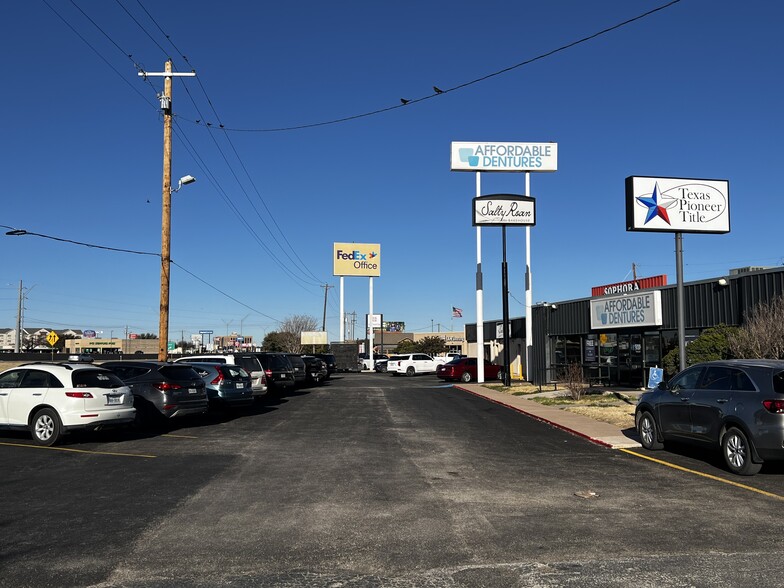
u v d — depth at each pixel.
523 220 33.16
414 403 24.00
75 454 12.00
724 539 6.66
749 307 20.50
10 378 13.56
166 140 23.36
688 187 18.02
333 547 6.34
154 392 15.72
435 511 7.77
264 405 23.03
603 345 29.50
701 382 11.52
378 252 72.75
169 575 5.54
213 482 9.44
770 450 9.66
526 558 6.01
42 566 5.75
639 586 5.29
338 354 67.50
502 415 19.91
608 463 11.43
